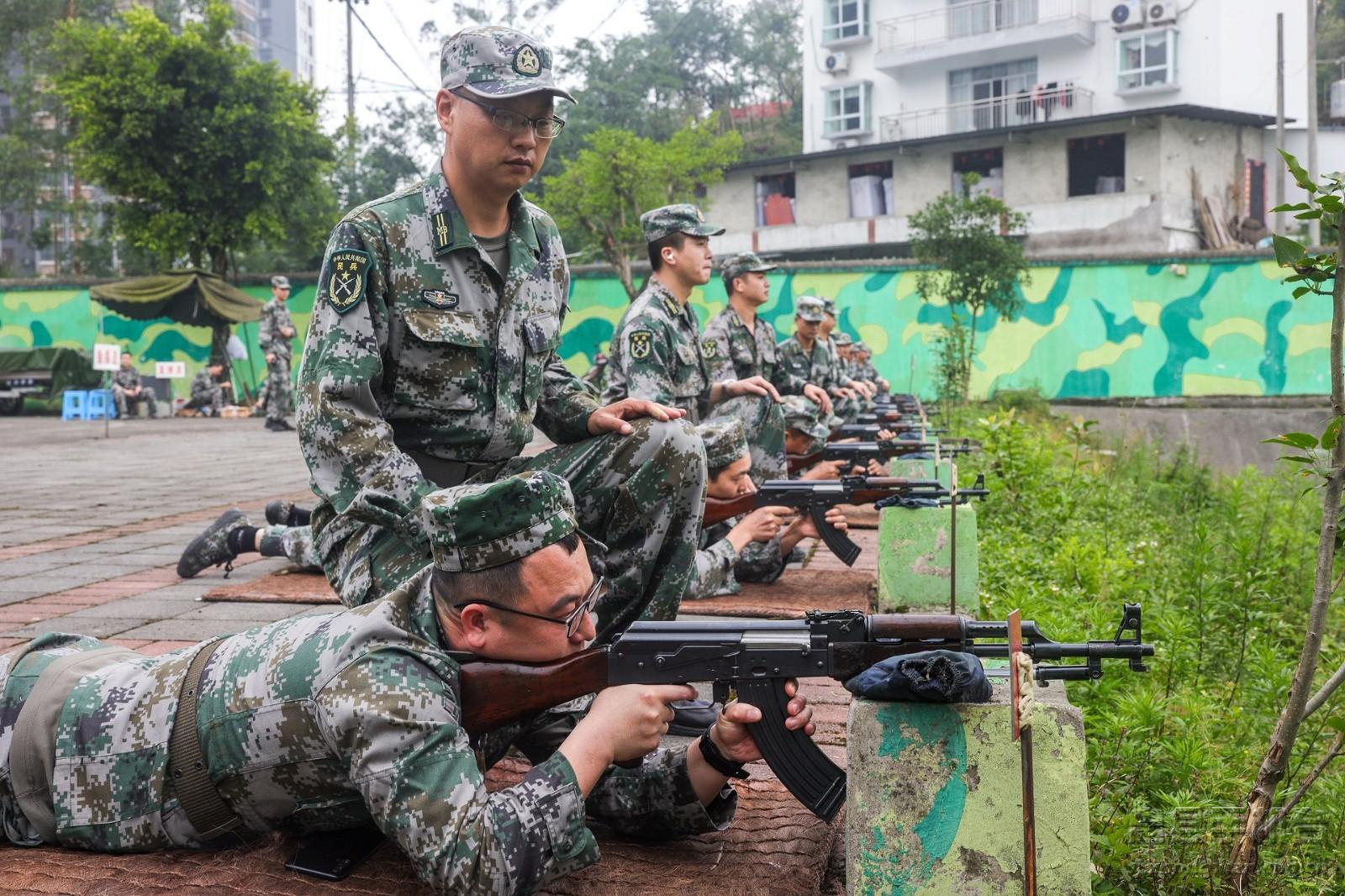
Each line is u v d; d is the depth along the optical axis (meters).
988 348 24.80
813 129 38.88
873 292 25.36
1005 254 23.20
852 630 2.58
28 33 39.38
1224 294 23.34
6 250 50.72
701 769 2.84
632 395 6.17
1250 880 3.22
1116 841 3.14
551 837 2.49
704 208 35.84
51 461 15.23
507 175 3.47
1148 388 23.84
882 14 37.16
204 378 27.30
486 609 2.62
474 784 2.50
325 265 3.42
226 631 5.52
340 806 2.72
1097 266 24.05
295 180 28.86
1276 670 5.06
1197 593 6.32
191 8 43.50
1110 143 31.28
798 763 2.65
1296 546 8.82
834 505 5.50
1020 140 31.78
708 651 2.62
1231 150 31.72
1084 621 5.57
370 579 3.33
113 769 2.85
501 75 3.39
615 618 3.64
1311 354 22.83
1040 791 2.37
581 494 3.56
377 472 3.27
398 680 2.55
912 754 2.41
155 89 26.62
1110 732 3.82
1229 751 4.29
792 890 2.74
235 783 2.75
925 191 33.22
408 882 2.78
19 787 2.92
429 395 3.53
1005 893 2.37
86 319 29.06
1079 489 10.62
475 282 3.55
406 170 41.56
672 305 6.41
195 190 27.83
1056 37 33.72
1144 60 33.28
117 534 9.00
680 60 51.97
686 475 3.54
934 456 7.98
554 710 3.36
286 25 76.75
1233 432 22.61
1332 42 41.91
